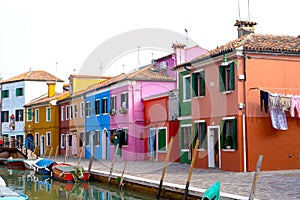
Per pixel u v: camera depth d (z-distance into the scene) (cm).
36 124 4581
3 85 5097
